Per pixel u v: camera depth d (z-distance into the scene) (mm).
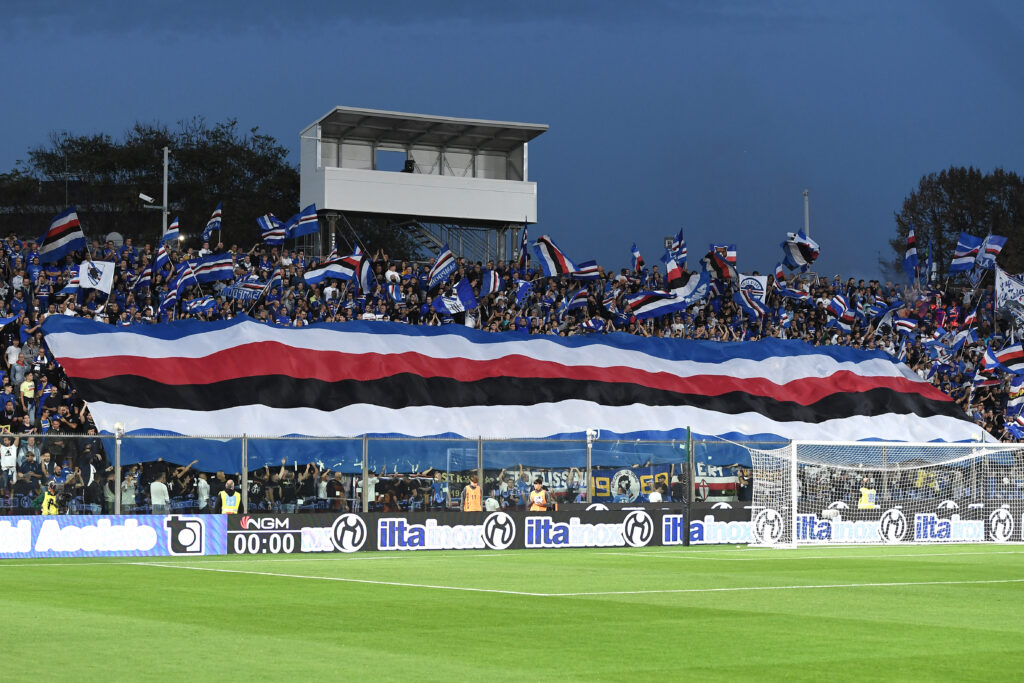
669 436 46781
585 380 47906
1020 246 96688
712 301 57594
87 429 39406
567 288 54719
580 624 15617
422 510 34812
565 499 36719
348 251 63250
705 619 16281
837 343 57562
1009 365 52375
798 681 11305
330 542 32312
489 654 12852
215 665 11984
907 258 61688
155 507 32188
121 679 11133
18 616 16406
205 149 87312
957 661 12609
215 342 43312
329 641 13828
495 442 36062
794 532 35656
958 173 101062
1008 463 40000
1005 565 27797
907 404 52250
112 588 20922
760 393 50312
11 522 29156
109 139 87375
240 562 28188
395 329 46906
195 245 81500
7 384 39688
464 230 63438
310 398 42688
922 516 38625
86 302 44781
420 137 62312
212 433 39906
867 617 16656
